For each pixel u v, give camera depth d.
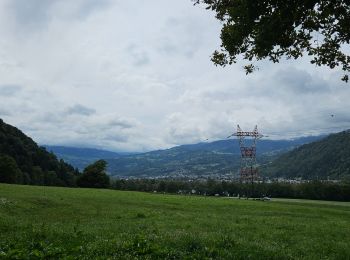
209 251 16.61
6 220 27.97
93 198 60.12
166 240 18.97
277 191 162.50
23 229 24.83
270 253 17.41
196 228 28.20
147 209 46.88
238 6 14.29
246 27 14.57
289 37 15.66
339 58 17.45
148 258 14.71
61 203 48.47
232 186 183.00
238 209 55.78
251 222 35.88
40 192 61.91
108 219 35.34
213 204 62.09
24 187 72.56
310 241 24.48
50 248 15.87
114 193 77.94
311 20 15.42
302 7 13.78
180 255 15.47
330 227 35.22
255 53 15.89
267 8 13.88
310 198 151.00
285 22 13.90
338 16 14.20
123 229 25.25
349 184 143.38
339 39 16.42
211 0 16.77
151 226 28.14
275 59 17.11
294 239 25.06
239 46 16.19
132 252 15.49
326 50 17.22
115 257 14.53
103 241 17.94
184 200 67.81
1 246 16.73
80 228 25.34
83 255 15.00
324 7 14.04
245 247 18.41
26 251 15.16
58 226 26.77
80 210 43.50
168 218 36.25
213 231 26.81
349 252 20.58
